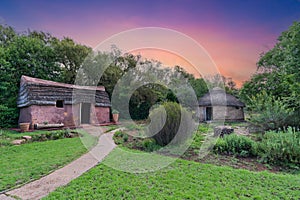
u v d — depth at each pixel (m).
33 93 12.23
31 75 16.55
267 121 8.46
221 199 3.27
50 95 12.90
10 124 13.67
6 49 15.48
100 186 3.80
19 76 15.65
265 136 6.73
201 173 4.45
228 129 8.31
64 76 19.20
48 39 20.44
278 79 12.39
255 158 5.92
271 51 13.01
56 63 19.19
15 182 4.03
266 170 4.91
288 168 5.10
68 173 4.54
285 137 5.64
